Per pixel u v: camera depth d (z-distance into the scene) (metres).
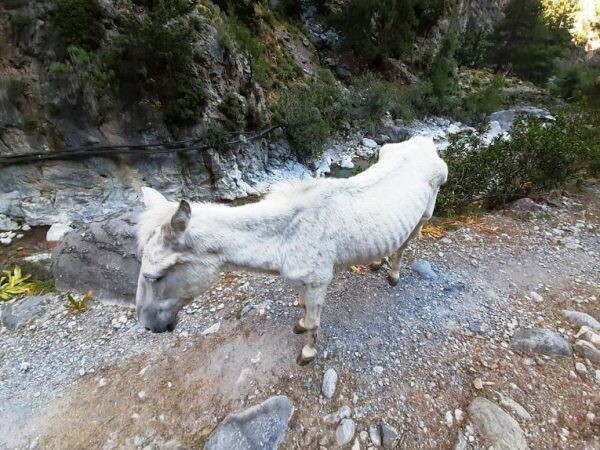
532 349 3.05
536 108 15.77
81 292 4.16
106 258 4.20
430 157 3.23
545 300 3.65
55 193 6.14
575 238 4.70
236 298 3.73
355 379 2.85
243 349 3.13
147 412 2.74
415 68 17.88
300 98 9.84
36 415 2.83
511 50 22.06
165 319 2.23
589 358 2.98
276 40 12.09
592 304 3.60
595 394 2.72
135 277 4.02
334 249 2.47
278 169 8.82
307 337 3.06
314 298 2.58
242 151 8.03
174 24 6.71
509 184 5.75
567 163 5.52
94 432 2.66
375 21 14.96
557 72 21.64
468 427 2.49
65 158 6.11
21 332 3.66
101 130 6.24
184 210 1.95
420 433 2.49
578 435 2.46
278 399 2.65
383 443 2.44
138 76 6.21
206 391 2.84
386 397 2.71
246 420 2.54
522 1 20.75
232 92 7.78
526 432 2.46
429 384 2.80
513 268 4.13
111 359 3.23
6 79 5.64
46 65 5.76
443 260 4.24
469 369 2.91
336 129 10.98
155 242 2.05
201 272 2.22
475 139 6.22
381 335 3.21
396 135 11.89
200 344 3.24
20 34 5.68
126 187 6.54
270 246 2.33
